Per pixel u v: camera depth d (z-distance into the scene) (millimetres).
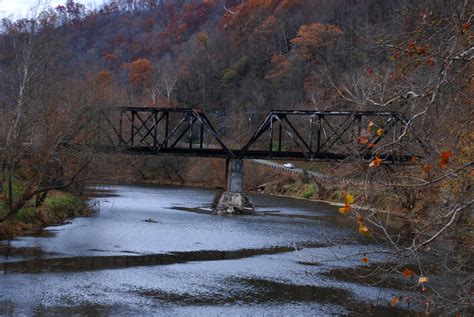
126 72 163625
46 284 21109
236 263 26906
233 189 52156
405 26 10773
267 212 51375
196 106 122500
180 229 37875
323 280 23547
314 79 83938
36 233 32688
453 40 9195
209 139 102000
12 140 30156
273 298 20500
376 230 34469
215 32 154250
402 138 9469
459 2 8852
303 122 80188
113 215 43688
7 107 34219
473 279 11344
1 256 25750
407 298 11594
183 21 190625
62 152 32750
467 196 9609
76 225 36844
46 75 38312
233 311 18703
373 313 18750
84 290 20562
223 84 126000
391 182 11336
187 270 24969
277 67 107625
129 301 19391
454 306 10695
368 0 83000
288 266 26391
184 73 135000
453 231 10289
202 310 18672
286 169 82125
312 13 118688
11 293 19562
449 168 9734
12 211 30797
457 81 9078
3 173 32062
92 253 27703
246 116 103500
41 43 39531
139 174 95688
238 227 40156
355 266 26391
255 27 134750
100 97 43219
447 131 10047
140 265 25547
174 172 94625
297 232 37969
